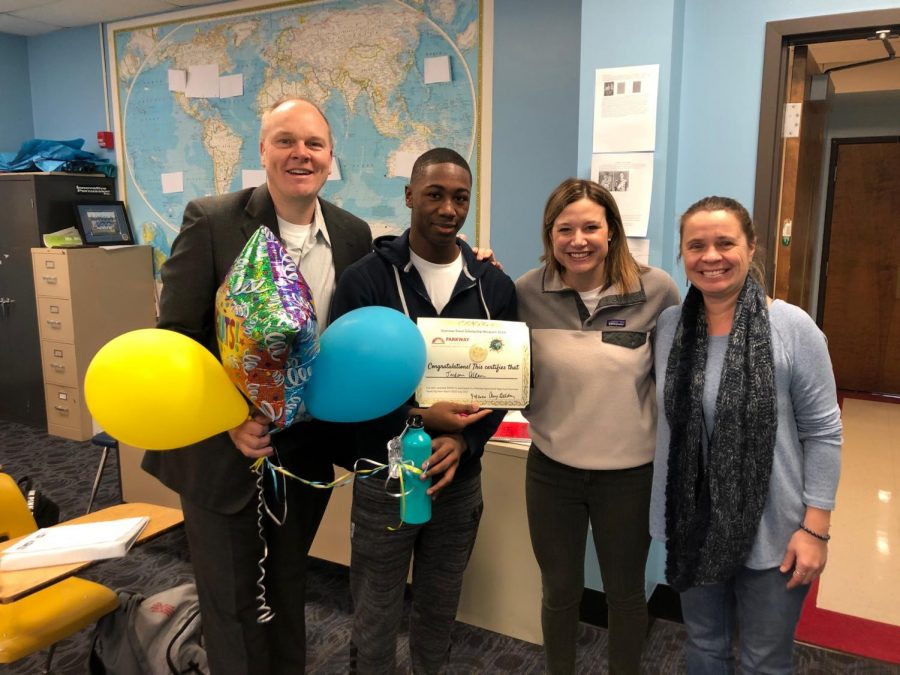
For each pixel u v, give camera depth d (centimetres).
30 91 486
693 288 142
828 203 543
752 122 229
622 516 162
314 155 150
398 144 338
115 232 444
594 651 223
